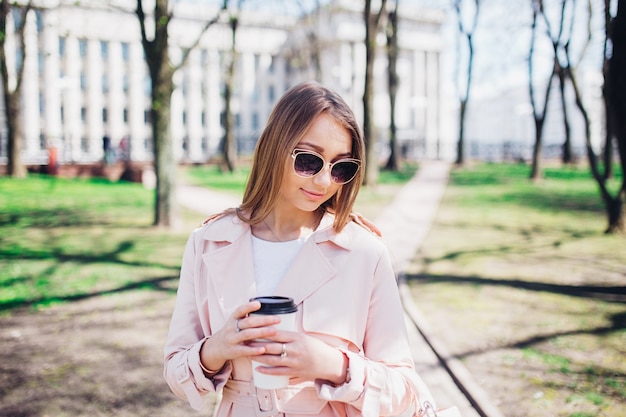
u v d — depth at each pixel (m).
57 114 54.41
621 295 6.98
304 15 22.88
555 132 72.19
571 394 4.16
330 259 1.52
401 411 1.42
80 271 8.02
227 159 29.67
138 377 4.50
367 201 17.56
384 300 1.55
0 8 17.02
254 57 67.38
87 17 18.14
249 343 1.31
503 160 47.53
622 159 6.97
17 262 8.48
